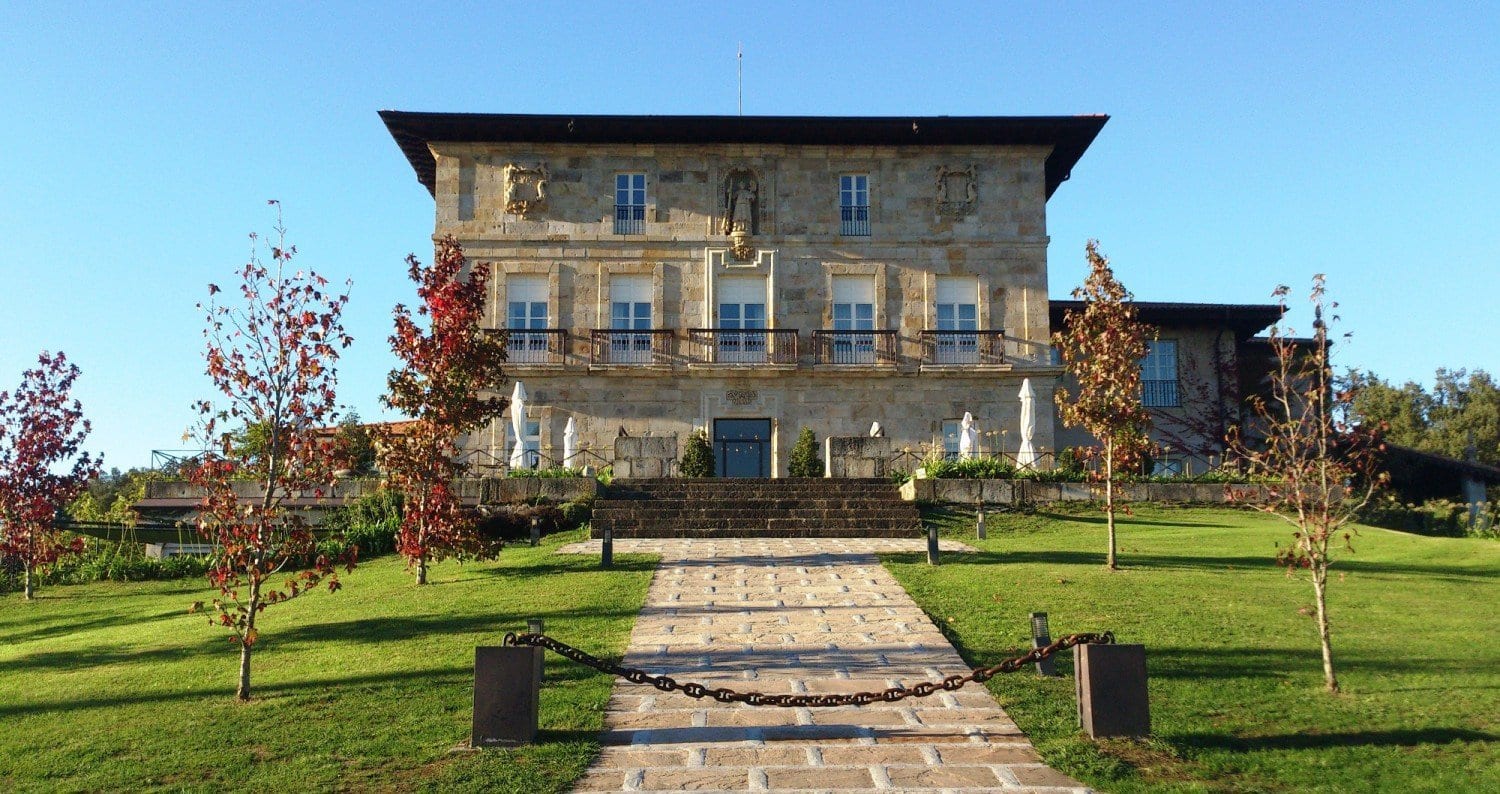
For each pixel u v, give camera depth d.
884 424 29.97
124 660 11.29
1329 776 6.96
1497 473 29.94
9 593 19.02
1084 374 16.30
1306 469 9.96
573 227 30.30
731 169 30.67
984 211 30.83
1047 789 6.84
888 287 30.48
